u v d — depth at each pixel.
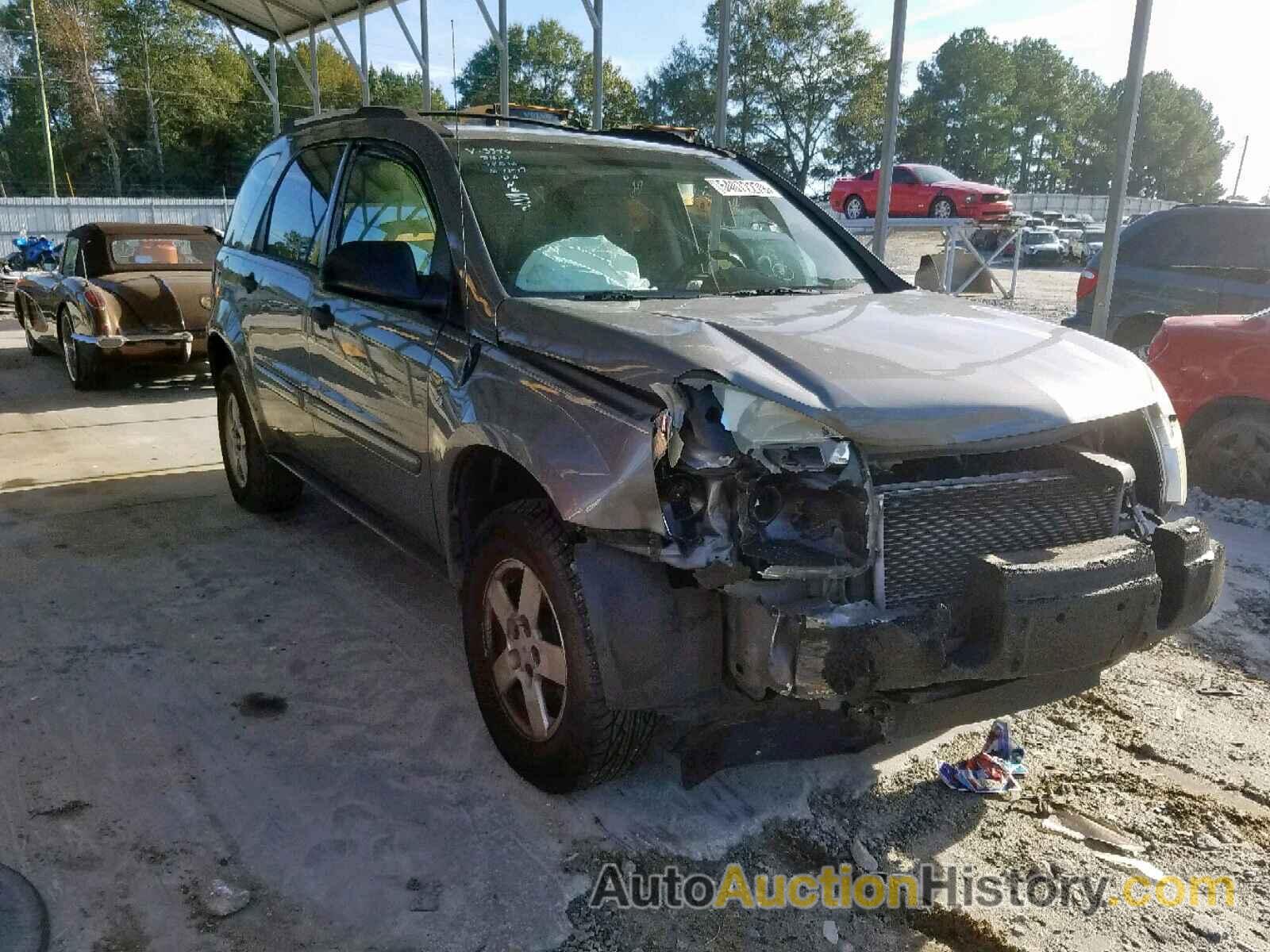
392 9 12.37
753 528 2.50
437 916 2.56
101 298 9.13
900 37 6.99
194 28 73.31
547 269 3.42
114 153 69.62
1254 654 4.24
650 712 2.85
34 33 49.59
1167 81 110.69
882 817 3.06
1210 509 6.29
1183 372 6.55
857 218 28.86
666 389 2.57
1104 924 2.62
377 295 3.39
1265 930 2.61
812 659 2.40
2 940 2.39
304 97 74.38
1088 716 3.71
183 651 3.99
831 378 2.59
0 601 4.43
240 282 5.25
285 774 3.16
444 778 3.17
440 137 3.79
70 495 6.11
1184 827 3.04
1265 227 8.16
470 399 3.16
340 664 3.92
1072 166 112.94
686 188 4.07
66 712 3.49
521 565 3.02
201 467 6.84
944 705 2.68
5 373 10.76
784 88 67.56
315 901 2.59
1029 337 3.16
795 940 2.53
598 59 9.20
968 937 2.57
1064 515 2.79
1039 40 103.12
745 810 3.06
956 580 2.64
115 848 2.77
